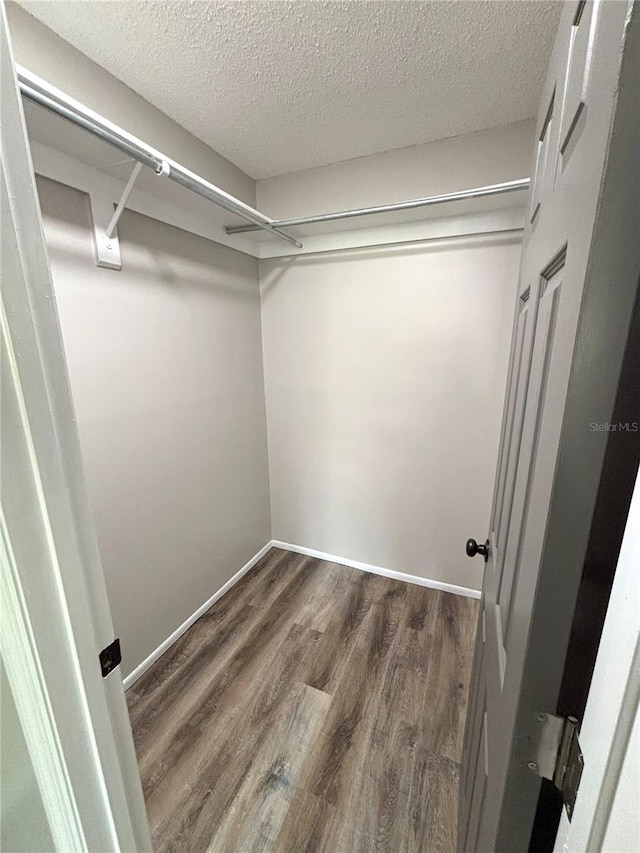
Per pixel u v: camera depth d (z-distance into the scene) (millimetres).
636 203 267
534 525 431
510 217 1562
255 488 2332
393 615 1911
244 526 2248
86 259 1237
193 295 1705
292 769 1198
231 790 1146
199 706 1426
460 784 1046
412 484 2070
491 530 1034
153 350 1523
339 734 1309
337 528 2352
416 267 1789
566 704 364
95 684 533
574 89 444
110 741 565
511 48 1067
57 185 1134
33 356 429
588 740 328
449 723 1341
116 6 934
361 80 1207
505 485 828
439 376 1869
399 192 1697
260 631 1813
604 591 327
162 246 1521
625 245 277
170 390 1625
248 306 2096
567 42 520
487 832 514
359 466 2188
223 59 1115
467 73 1178
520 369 763
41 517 451
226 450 2027
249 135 1537
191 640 1763
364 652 1672
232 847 1015
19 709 505
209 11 946
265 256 2078
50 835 576
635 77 259
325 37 1026
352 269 1926
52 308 455
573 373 320
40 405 440
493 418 1806
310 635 1783
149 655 1627
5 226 394
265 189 1955
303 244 1964
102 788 562
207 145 1615
